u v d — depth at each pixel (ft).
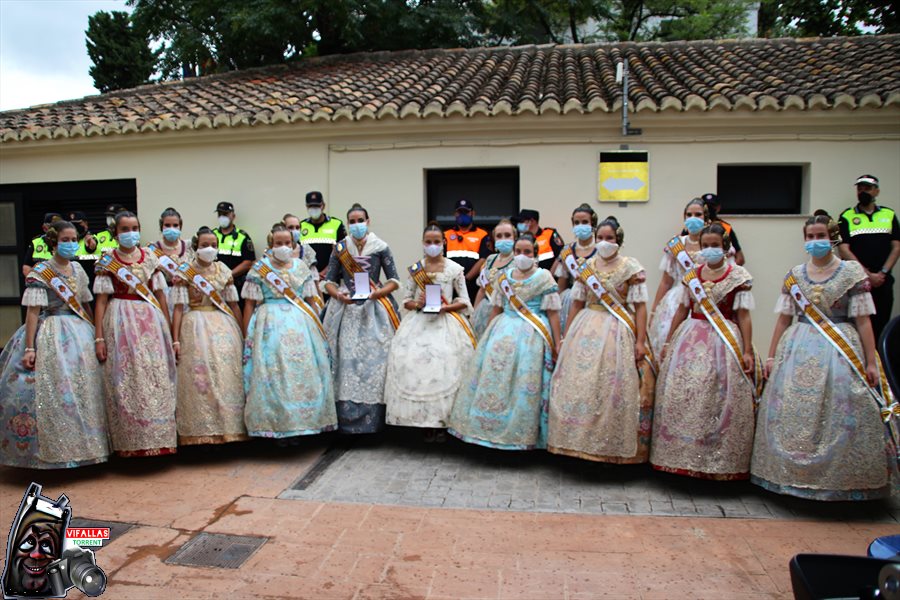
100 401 15.29
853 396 12.77
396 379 16.76
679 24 53.21
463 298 17.33
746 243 22.49
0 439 14.96
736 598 10.23
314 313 17.19
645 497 14.23
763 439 13.51
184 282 16.42
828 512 13.43
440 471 15.81
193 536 12.40
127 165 26.11
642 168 22.70
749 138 22.34
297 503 13.93
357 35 40.98
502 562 11.37
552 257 19.99
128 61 56.75
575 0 50.55
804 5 48.78
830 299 13.15
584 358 14.80
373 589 10.59
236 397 16.49
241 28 39.60
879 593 6.89
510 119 22.85
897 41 29.32
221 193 25.43
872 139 22.03
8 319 27.84
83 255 23.54
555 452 14.93
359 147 24.34
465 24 44.32
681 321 14.96
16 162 27.02
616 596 10.30
